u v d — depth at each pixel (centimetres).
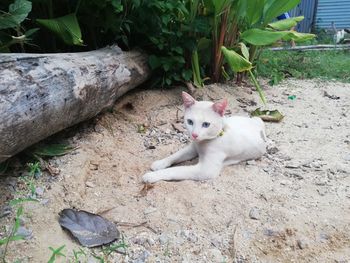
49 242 53
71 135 83
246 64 103
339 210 62
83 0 95
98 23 100
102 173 72
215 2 112
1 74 57
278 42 145
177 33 109
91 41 107
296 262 53
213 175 70
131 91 112
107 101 89
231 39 124
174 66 114
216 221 60
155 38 108
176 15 112
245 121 82
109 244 55
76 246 53
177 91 115
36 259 50
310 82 147
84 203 63
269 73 151
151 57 109
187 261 52
